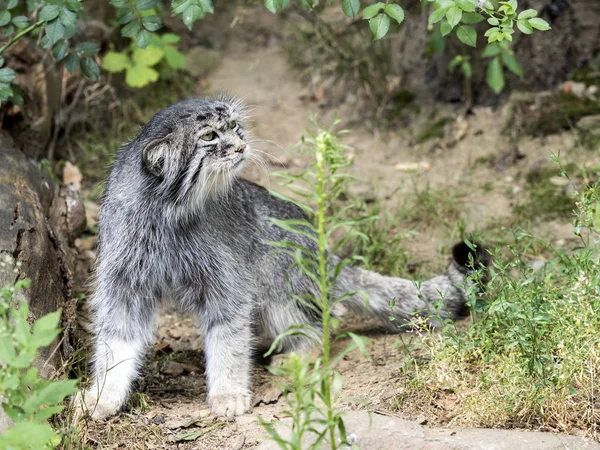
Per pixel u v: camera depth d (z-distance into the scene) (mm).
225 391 5824
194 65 11039
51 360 5422
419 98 10070
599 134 8977
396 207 8766
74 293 6859
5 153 7246
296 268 6594
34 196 6734
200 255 5953
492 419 5090
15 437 3844
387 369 6086
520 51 9516
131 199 5848
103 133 9711
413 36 10055
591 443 4801
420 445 4719
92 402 5531
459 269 6887
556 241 7863
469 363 5488
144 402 5738
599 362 5090
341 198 8812
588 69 9570
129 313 5922
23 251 5855
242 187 6508
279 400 5988
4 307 4340
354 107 10297
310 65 10852
